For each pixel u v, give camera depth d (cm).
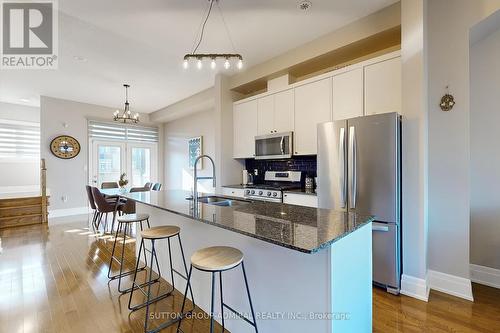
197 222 212
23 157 622
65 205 573
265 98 383
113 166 650
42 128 542
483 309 198
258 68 379
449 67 226
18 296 221
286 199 325
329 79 303
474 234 248
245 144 415
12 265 291
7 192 564
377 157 228
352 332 135
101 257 319
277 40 310
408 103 224
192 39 305
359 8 249
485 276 241
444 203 228
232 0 232
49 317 191
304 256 131
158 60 362
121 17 257
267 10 249
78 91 507
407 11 225
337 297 123
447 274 226
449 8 226
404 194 226
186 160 644
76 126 589
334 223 145
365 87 268
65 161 573
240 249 171
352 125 242
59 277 260
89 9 243
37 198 500
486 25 218
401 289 225
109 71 403
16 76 422
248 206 205
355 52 297
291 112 347
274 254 147
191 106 544
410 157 222
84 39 301
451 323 181
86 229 459
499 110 235
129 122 635
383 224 225
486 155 242
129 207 448
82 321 187
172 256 250
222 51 337
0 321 186
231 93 436
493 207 238
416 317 188
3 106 584
